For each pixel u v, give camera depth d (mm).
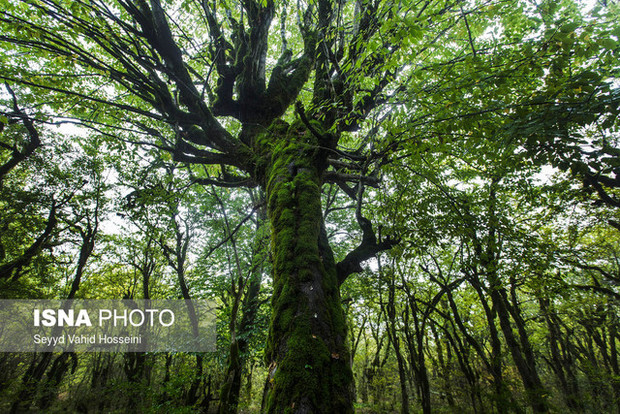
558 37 2492
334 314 2869
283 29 7738
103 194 14266
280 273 3127
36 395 11195
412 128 3172
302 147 4387
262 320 9586
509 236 7227
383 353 24438
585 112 2354
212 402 12297
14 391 10875
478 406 10438
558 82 2605
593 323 14039
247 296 10414
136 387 10336
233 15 7648
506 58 3016
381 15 3285
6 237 12477
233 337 3865
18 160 11414
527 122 2670
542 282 8688
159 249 13750
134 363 14070
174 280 15867
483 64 2861
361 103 5305
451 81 2885
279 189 3916
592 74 2363
